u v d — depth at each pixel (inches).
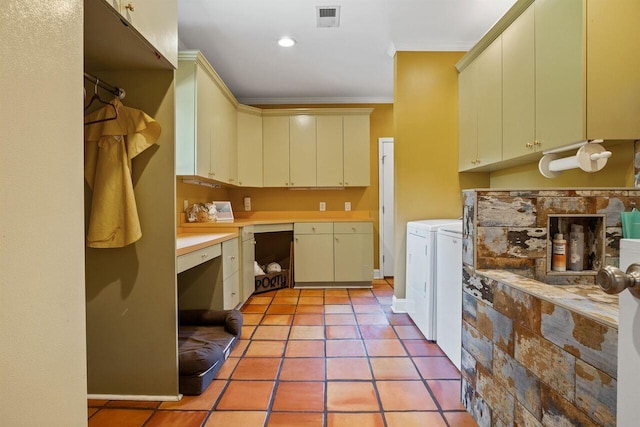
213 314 102.6
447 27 111.2
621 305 26.5
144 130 66.1
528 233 60.0
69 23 30.7
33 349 26.4
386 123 184.7
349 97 180.9
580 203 59.7
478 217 60.0
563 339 39.1
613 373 32.0
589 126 64.0
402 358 88.6
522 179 103.3
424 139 124.3
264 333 106.2
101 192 64.4
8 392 24.2
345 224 163.9
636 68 64.0
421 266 104.4
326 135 171.3
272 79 154.4
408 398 70.2
